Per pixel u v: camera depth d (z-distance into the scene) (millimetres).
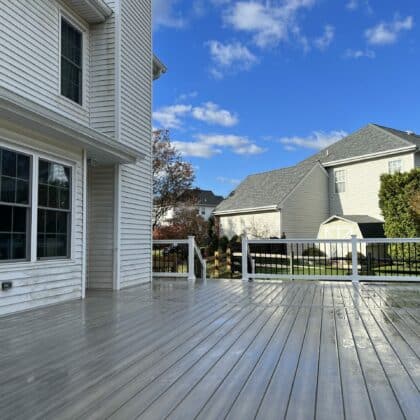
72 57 7383
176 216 20047
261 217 22047
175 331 4270
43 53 6547
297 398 2473
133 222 8406
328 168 21703
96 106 7727
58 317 5039
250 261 11914
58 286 6105
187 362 3193
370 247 15906
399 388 2633
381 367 3055
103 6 7395
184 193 20578
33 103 4844
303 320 4809
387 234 15227
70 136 5855
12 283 5262
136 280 8438
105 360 3260
